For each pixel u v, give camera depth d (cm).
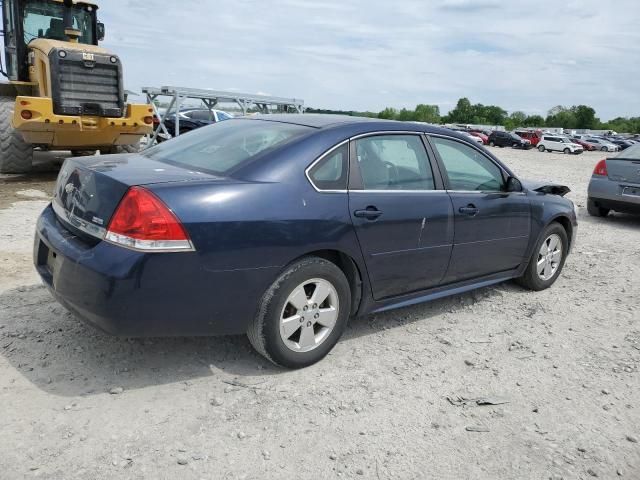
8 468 248
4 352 348
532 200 514
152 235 288
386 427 301
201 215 300
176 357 360
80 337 375
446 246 427
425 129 431
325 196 350
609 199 978
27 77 1076
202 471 256
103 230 298
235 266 312
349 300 372
